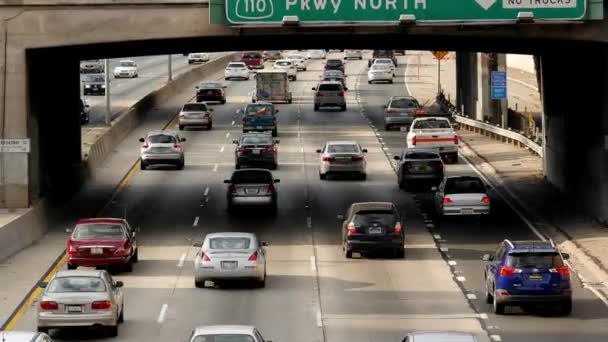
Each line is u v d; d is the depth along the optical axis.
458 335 39.16
